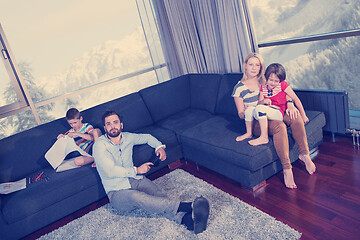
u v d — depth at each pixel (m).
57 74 9.04
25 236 2.38
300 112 2.32
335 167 2.33
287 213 1.95
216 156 2.44
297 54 6.38
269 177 2.41
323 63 5.82
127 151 2.34
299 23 7.63
